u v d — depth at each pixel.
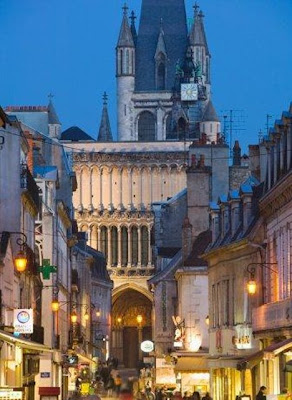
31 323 69.44
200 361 101.25
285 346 59.50
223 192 115.25
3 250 71.19
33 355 83.50
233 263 82.81
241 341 79.00
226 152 116.12
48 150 118.81
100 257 198.25
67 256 122.12
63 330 114.19
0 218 78.50
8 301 72.88
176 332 103.81
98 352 181.50
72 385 119.00
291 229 66.81
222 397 84.62
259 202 74.75
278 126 71.12
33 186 86.12
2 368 68.06
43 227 98.06
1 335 61.56
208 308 97.19
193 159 112.75
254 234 75.75
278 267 70.69
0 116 50.28
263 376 71.00
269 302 73.31
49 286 97.19
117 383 52.22
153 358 139.75
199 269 103.19
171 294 132.25
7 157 79.31
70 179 144.88
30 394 83.19
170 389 115.19
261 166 87.31
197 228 110.69
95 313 183.00
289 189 65.94
